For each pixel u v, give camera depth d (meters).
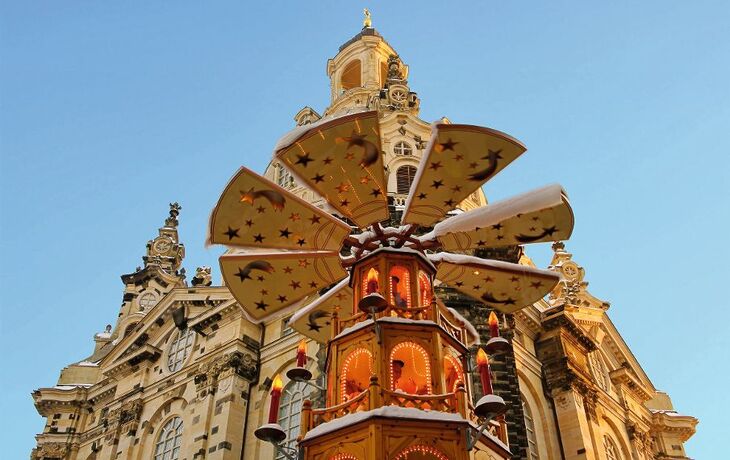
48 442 44.09
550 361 36.56
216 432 33.09
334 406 16.56
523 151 16.64
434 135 16.50
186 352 39.94
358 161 16.97
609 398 41.41
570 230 17.86
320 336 22.06
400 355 17.52
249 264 18.89
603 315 45.38
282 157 16.64
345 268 19.22
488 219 17.64
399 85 46.34
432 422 15.25
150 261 61.69
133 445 38.22
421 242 19.28
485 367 15.96
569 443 33.84
